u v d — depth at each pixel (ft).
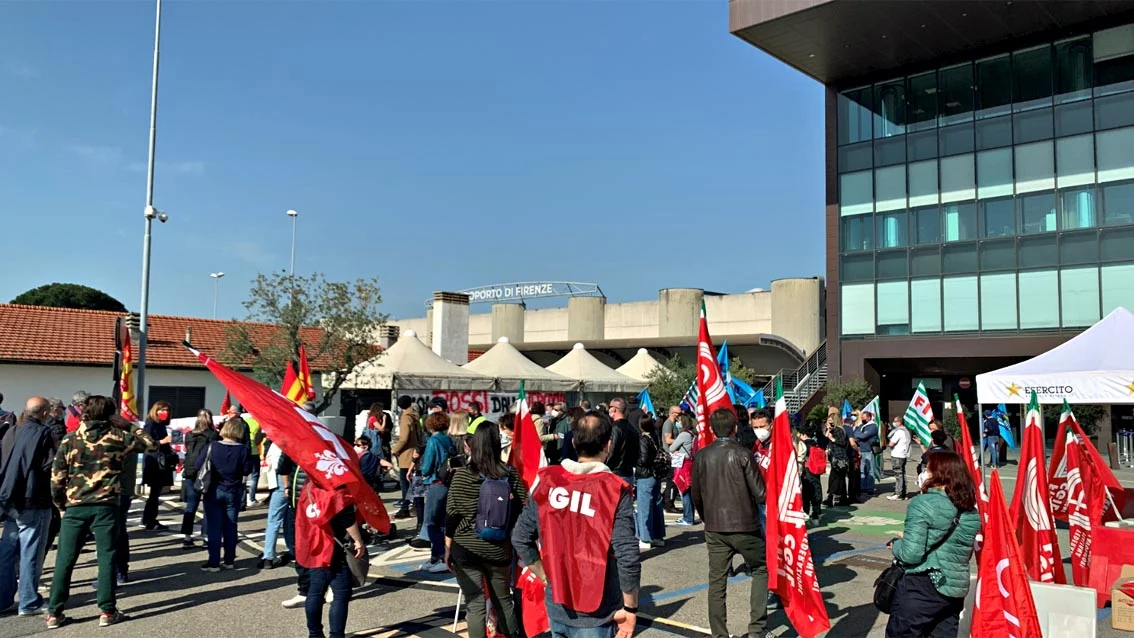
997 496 16.39
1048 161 86.94
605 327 155.84
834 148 102.37
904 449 51.47
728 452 20.24
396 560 30.63
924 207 94.99
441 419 29.12
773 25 87.25
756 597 20.39
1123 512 28.66
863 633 21.50
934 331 92.94
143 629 21.62
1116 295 81.87
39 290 176.86
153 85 62.64
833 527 39.47
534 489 13.97
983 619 16.15
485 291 178.81
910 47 92.12
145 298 60.39
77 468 21.88
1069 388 33.78
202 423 34.09
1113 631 21.34
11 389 76.95
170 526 38.11
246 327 83.56
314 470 19.07
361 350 75.20
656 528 33.68
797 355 125.80
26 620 22.38
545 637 20.61
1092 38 85.10
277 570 28.73
